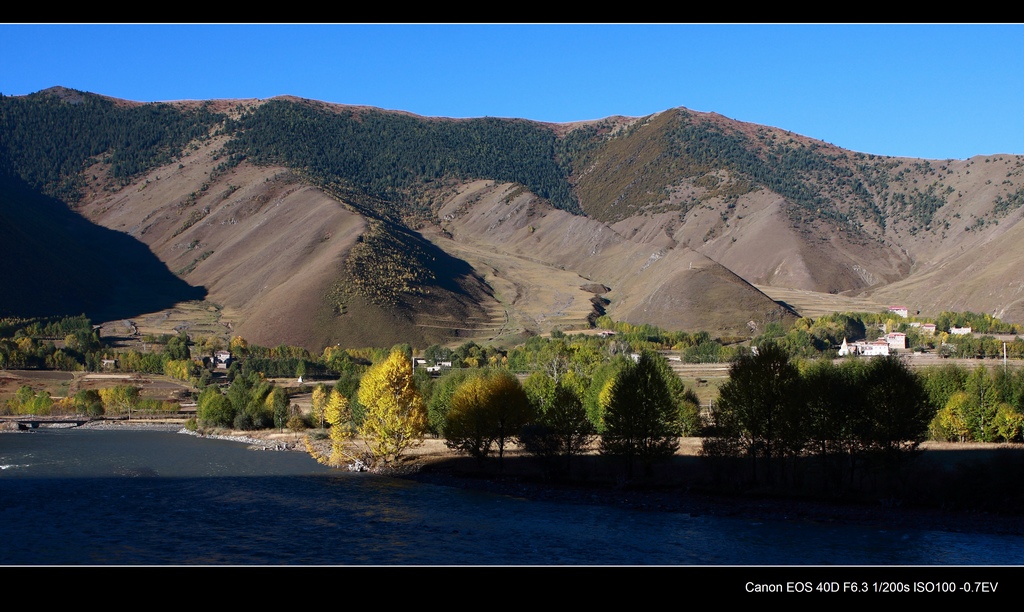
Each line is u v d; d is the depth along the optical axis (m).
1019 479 73.75
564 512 73.75
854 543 61.78
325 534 63.91
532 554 57.94
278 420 152.88
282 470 100.88
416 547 59.88
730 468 84.62
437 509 74.75
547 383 121.75
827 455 84.56
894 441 79.38
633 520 70.25
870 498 76.56
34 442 140.62
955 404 106.94
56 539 61.84
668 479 87.00
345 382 149.75
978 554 58.53
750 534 64.81
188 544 60.47
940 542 62.22
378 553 58.06
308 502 77.75
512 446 112.25
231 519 69.38
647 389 87.88
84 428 173.75
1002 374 114.06
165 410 198.25
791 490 80.19
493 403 96.81
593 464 97.56
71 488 85.88
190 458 114.00
